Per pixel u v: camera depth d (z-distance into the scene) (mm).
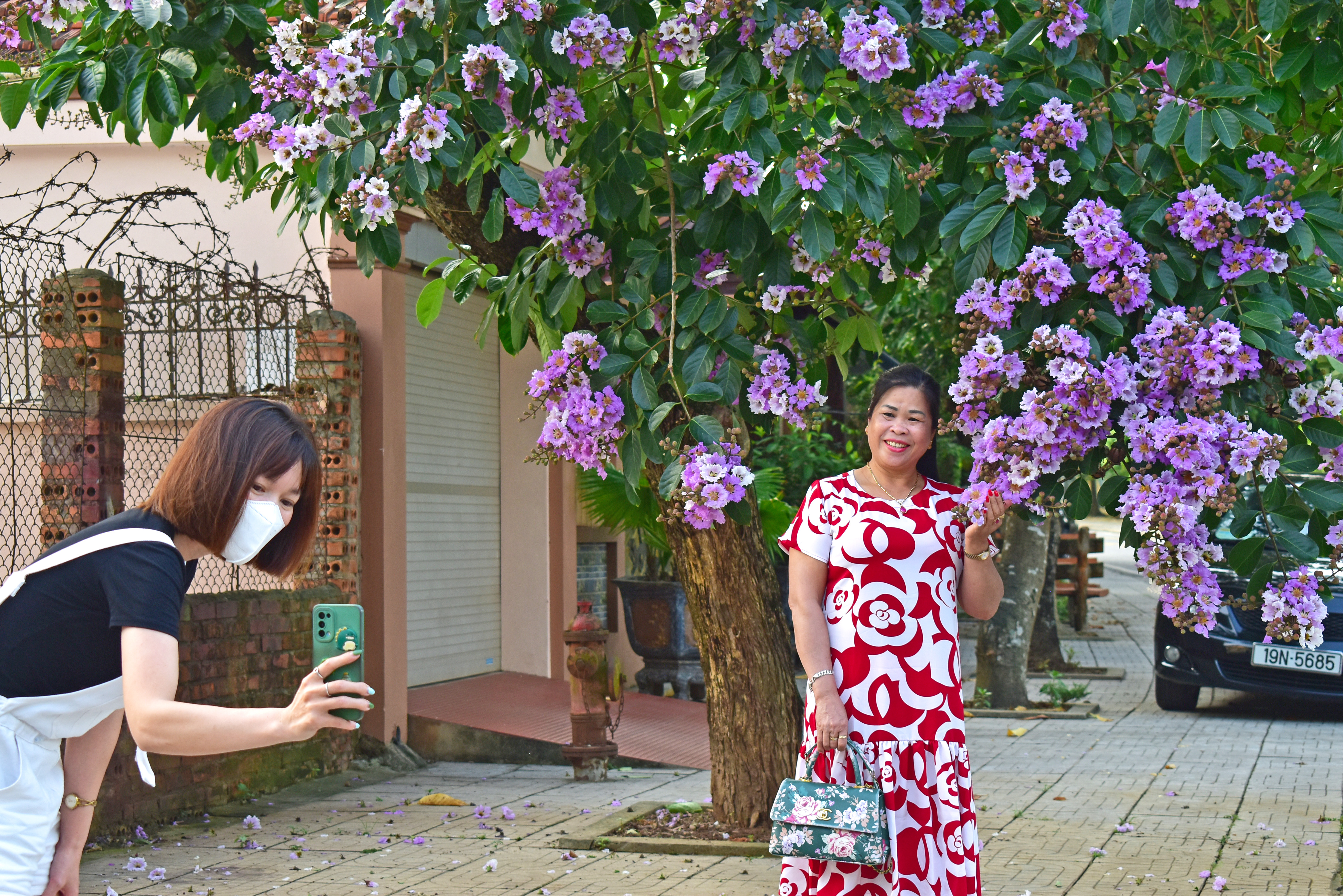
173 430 8133
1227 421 3713
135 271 8656
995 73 4453
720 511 4316
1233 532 3840
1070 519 3957
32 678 2334
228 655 7109
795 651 6191
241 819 6762
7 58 5363
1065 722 10594
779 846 3588
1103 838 6254
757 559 6004
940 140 4531
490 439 10609
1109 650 16766
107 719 2605
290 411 2502
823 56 4383
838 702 3717
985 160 4176
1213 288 3982
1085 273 4004
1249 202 4016
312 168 4789
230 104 4965
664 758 8445
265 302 7871
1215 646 10516
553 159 4906
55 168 8805
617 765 8445
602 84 4812
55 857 2547
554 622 10594
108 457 6559
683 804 6496
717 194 4508
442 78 4551
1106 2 4152
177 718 2135
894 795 3656
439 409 9758
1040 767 8414
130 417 8125
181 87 4754
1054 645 14375
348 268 8438
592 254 4906
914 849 3637
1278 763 8531
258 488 2400
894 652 3707
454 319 9969
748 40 4480
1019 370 3828
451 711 8938
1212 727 10312
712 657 6051
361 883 5398
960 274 4070
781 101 4762
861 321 5727
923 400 3834
